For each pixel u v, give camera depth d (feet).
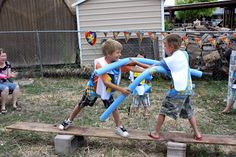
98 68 10.78
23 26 28.86
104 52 10.75
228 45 21.13
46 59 29.09
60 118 16.12
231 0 37.17
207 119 15.79
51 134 13.71
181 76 10.20
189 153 11.76
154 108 17.72
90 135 11.60
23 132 13.97
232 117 16.02
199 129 14.25
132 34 27.14
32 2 28.45
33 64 28.84
